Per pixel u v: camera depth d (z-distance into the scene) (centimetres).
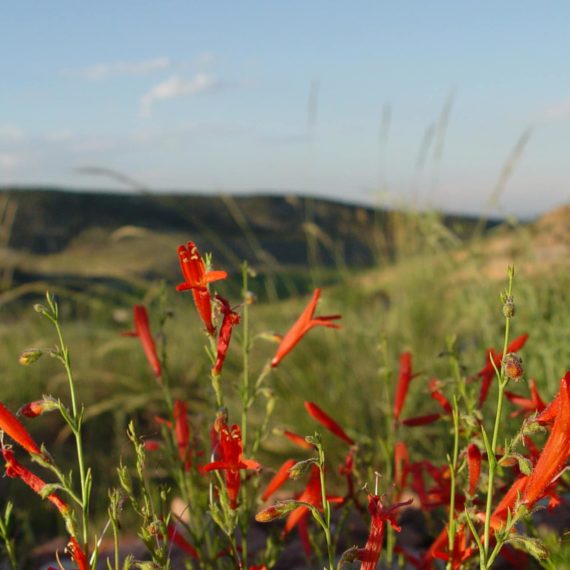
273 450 443
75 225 5516
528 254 513
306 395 495
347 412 475
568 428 141
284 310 691
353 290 760
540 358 410
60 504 158
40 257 4328
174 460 234
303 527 224
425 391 219
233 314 176
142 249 4419
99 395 627
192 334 691
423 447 429
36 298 1310
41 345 718
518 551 234
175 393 555
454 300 629
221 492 180
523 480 165
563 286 472
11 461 159
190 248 177
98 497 411
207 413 445
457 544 186
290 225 6103
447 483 213
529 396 360
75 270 3111
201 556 219
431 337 595
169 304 694
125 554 321
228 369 548
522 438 151
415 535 306
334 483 398
